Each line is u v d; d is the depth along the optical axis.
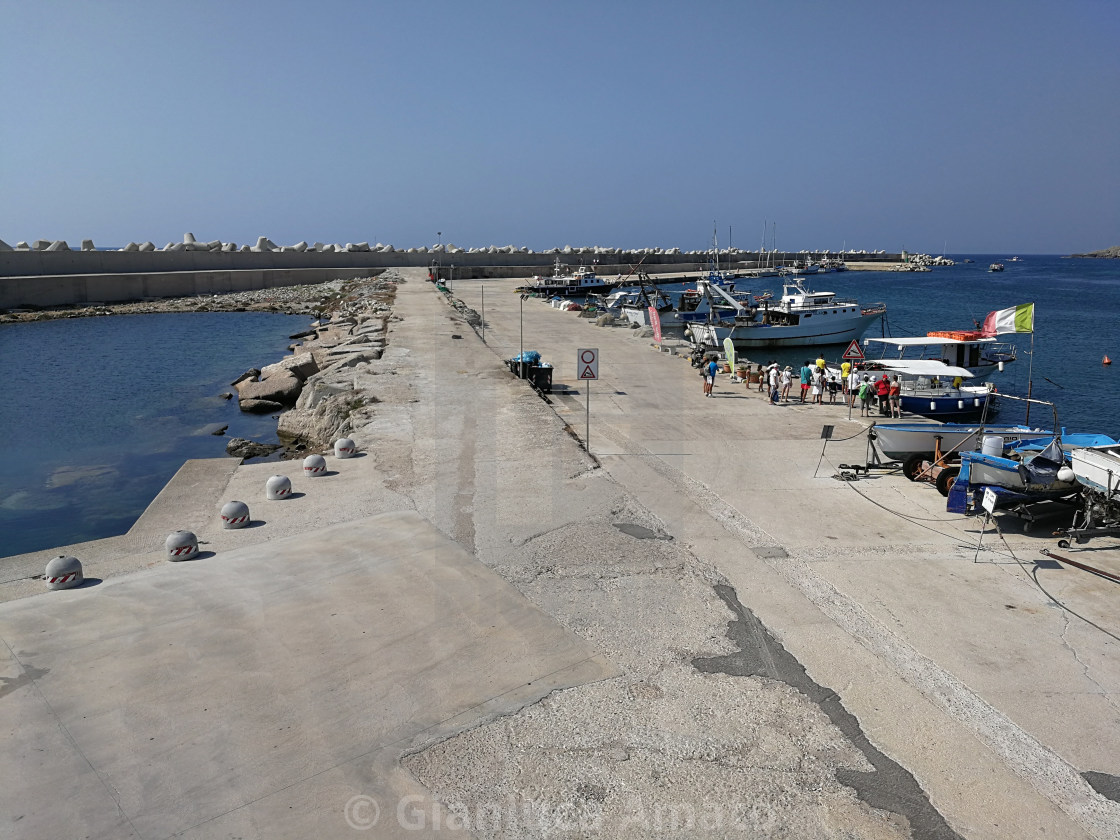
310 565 10.07
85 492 18.41
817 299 51.38
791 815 5.90
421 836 5.49
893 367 25.11
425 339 33.91
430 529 11.41
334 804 5.77
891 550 11.30
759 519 12.53
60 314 58.28
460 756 6.39
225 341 46.94
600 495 13.33
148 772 6.01
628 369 27.42
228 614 8.67
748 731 6.91
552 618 8.79
